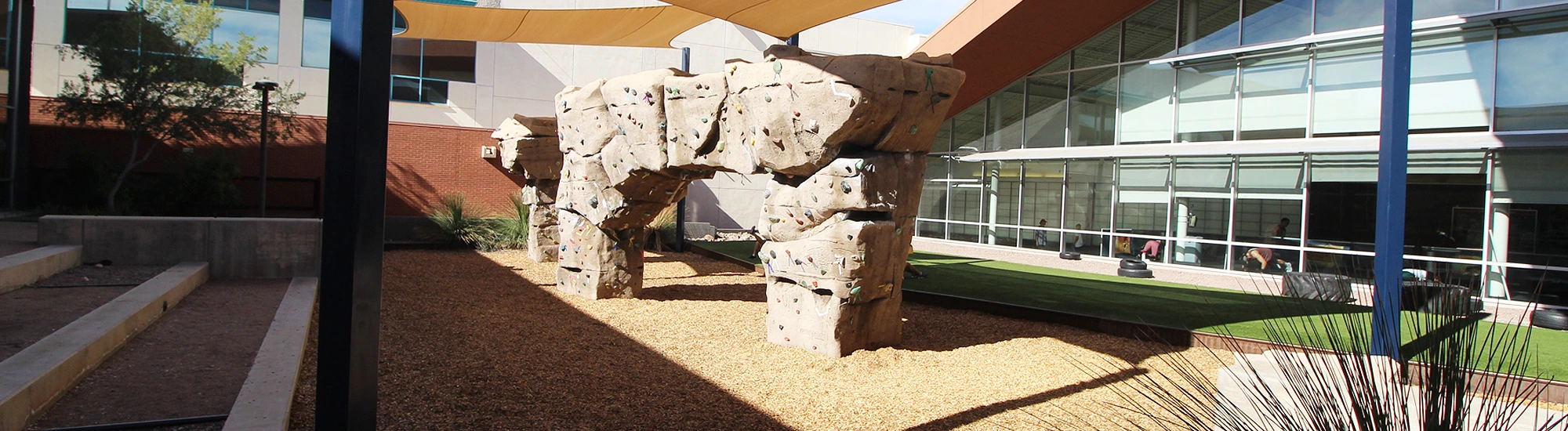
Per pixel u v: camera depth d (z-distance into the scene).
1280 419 3.05
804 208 7.03
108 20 16.30
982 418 5.29
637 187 9.09
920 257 16.67
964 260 16.22
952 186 19.97
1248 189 13.81
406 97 18.38
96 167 15.09
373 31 2.43
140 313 5.85
